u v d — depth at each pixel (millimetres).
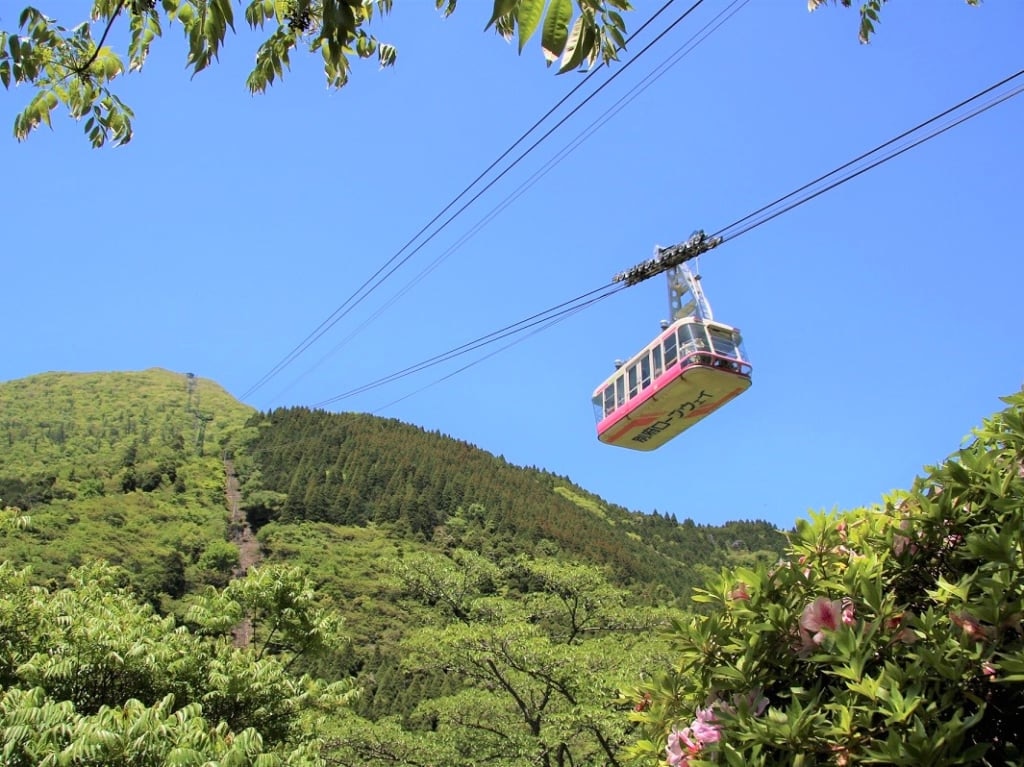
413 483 102562
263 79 3939
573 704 17328
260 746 7898
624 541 105000
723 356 18359
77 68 4012
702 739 3139
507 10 2111
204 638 12422
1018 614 2652
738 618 3436
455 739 17625
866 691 2666
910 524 3215
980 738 2682
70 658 9891
